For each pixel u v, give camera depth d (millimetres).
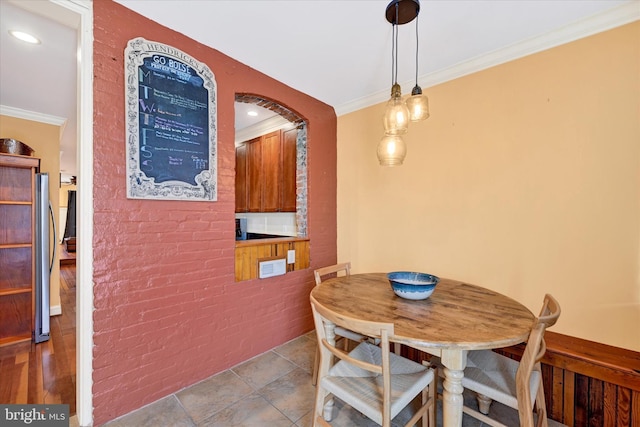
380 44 1956
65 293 4094
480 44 1939
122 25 1592
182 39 1838
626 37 1584
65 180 8312
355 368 1464
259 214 4219
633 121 1571
